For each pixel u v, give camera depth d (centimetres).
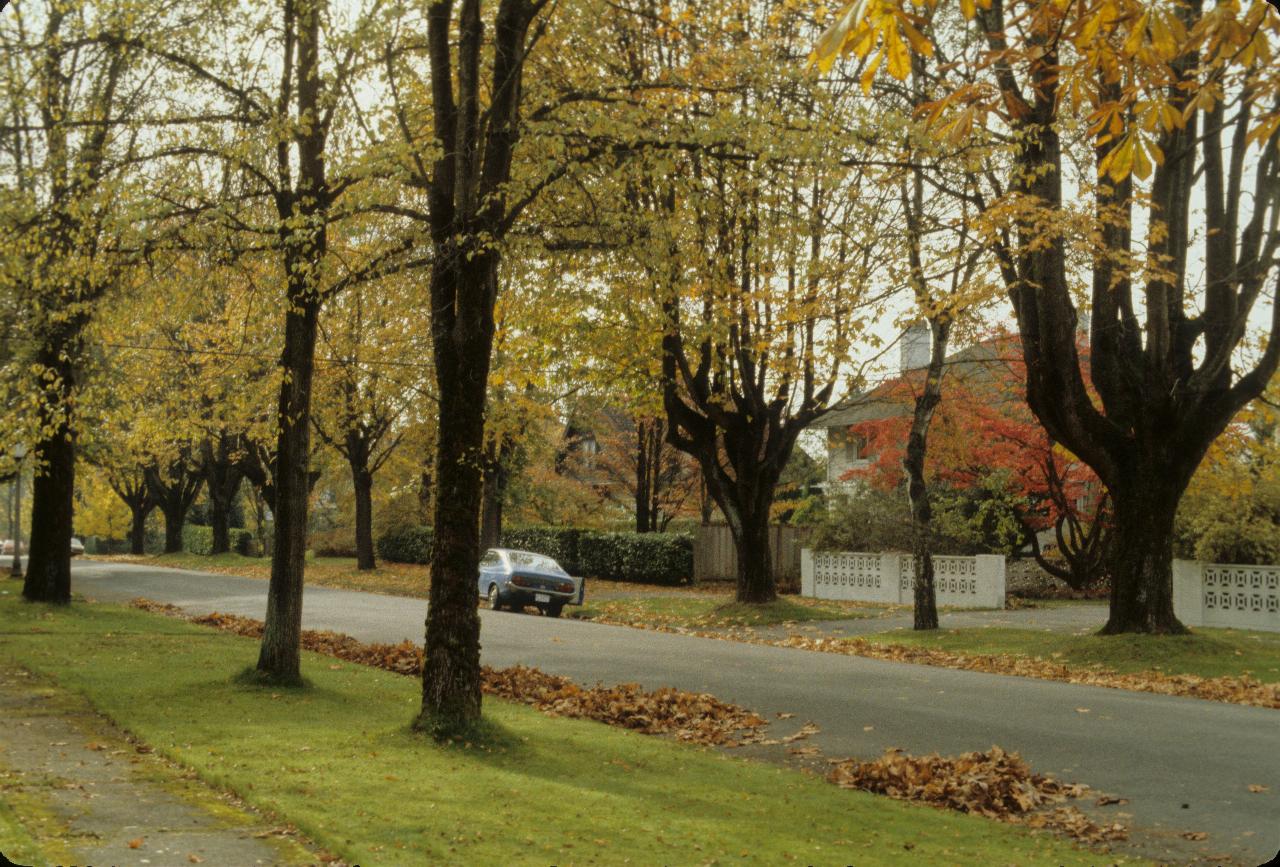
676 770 923
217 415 3120
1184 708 1248
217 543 5716
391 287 2303
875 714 1208
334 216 1255
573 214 1323
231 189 1385
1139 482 1738
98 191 1289
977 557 2789
